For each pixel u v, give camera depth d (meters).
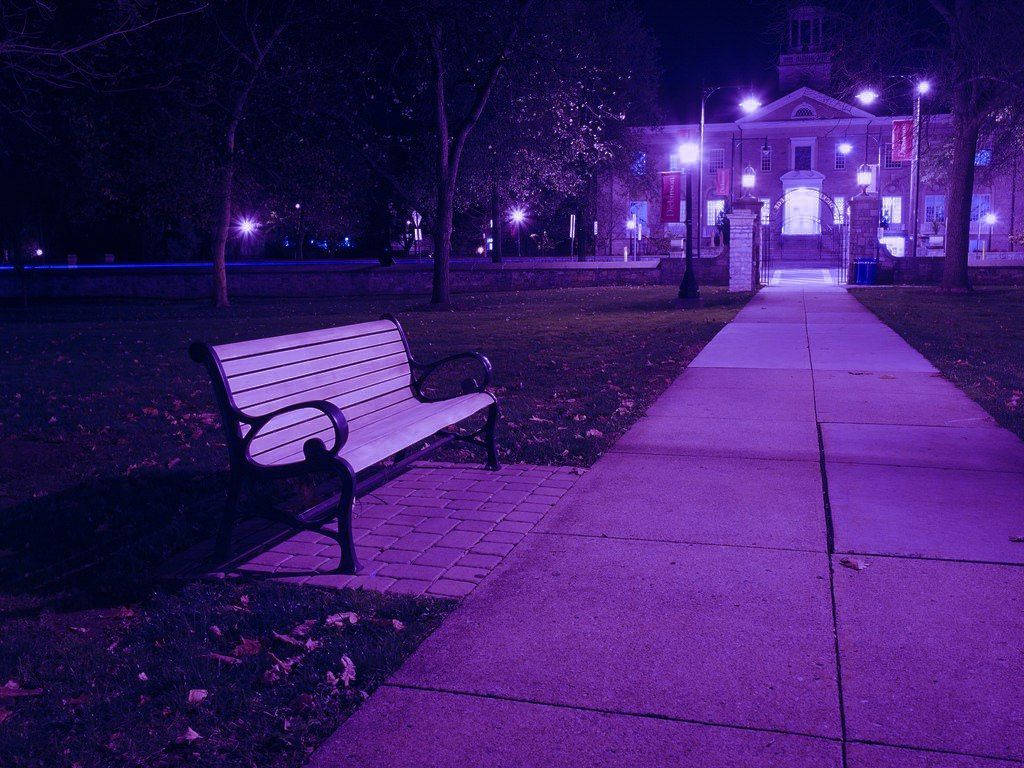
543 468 6.31
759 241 28.97
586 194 48.41
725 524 4.90
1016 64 20.02
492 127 30.42
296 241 59.66
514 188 34.62
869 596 3.85
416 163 32.09
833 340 13.69
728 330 15.54
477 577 4.22
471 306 25.25
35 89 12.09
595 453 6.62
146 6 11.01
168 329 19.50
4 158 20.23
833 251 50.59
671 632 3.55
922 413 7.89
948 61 21.36
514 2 21.53
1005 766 2.59
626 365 11.61
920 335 14.09
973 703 2.95
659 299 25.53
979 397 8.55
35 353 15.30
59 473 6.61
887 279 31.09
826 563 4.27
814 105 61.25
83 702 3.14
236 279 35.62
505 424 7.86
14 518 5.48
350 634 3.62
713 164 63.06
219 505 5.60
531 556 4.48
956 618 3.61
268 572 4.38
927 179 45.28
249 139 27.09
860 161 60.94
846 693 3.03
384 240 37.78
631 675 3.20
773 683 3.12
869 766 2.61
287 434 4.94
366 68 23.55
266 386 4.80
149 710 3.08
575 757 2.70
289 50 23.34
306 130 27.20
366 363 6.01
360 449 4.64
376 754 2.75
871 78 22.06
